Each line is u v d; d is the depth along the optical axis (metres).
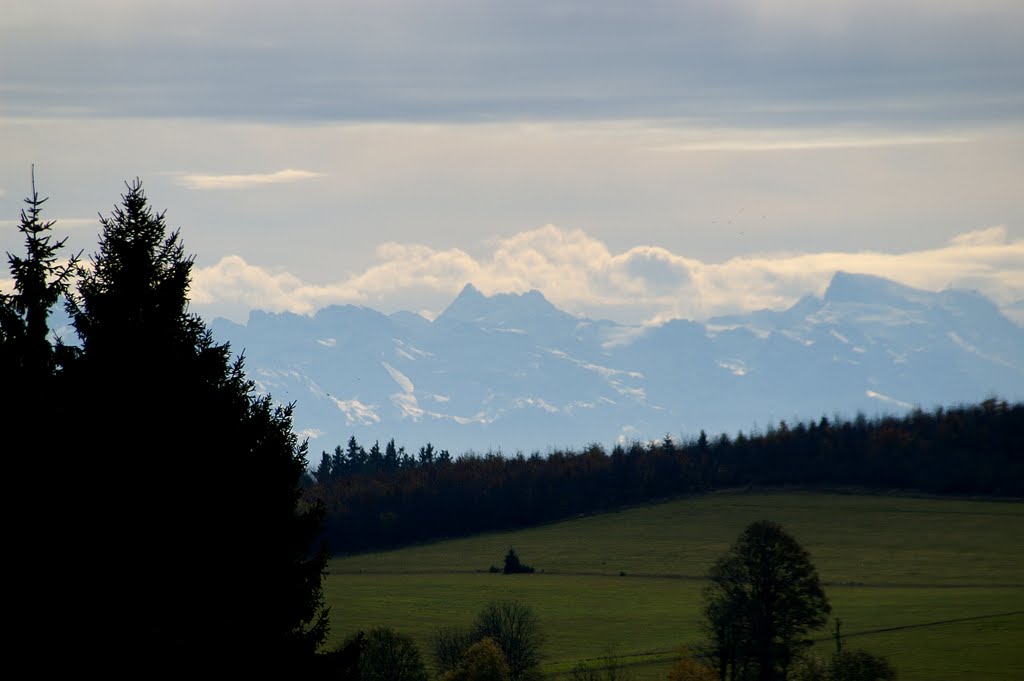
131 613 81.06
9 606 76.94
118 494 82.25
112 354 85.69
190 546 84.38
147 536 82.75
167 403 86.12
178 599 83.44
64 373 85.31
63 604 78.50
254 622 86.25
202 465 86.06
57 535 79.75
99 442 83.19
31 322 85.06
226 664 83.31
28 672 75.75
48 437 81.88
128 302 88.00
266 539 87.81
